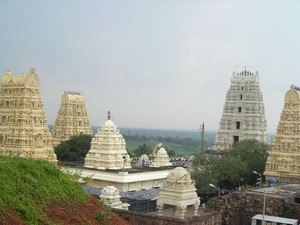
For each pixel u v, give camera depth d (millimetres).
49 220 32562
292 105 131375
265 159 136625
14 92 116250
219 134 182375
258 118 177625
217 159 124062
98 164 122875
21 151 111625
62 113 173125
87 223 35500
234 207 84688
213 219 69875
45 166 37812
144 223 64250
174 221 62531
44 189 34562
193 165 125938
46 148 117812
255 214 82812
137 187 114938
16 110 114875
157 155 146125
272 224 75625
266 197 82375
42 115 118375
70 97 173375
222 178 118000
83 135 157500
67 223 33688
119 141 127125
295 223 74875
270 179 109688
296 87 134125
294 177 126562
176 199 65812
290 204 80875
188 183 67438
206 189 106188
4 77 119250
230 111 180750
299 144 128500
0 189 31406
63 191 36594
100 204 40594
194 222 64250
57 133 172750
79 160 150250
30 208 31906
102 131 126250
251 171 130750
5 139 114562
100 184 113000
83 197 38406
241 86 180000
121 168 123500
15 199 31578
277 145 131250
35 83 117375
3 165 34125
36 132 115625
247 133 176125
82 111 176250
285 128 131125
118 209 66875
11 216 30328
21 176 34219
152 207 95125
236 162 122000
